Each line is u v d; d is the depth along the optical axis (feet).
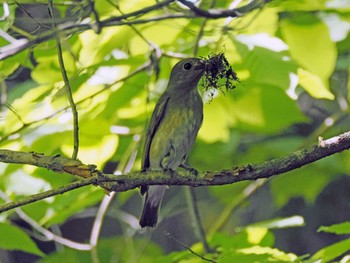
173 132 35.96
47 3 31.68
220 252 35.06
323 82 33.68
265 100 41.32
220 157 50.21
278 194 51.03
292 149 48.70
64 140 38.01
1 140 34.94
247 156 50.24
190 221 57.11
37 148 37.65
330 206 56.39
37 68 36.24
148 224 34.37
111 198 37.29
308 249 55.26
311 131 53.52
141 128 39.47
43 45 34.83
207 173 26.08
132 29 35.37
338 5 33.88
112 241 51.39
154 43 36.58
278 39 35.19
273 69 35.65
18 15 38.70
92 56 35.73
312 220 56.03
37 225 36.91
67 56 35.65
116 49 36.55
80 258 49.39
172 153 36.06
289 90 35.81
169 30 36.19
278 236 55.62
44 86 36.35
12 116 36.47
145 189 33.76
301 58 33.04
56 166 26.48
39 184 38.50
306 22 33.27
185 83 35.81
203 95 41.55
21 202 25.52
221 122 42.42
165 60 39.91
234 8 32.12
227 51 36.04
